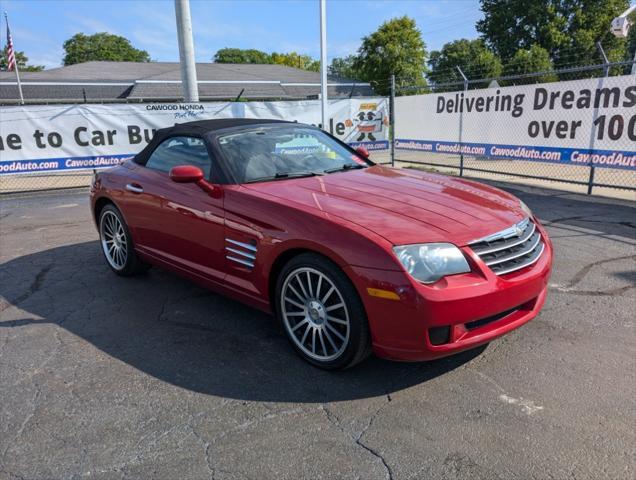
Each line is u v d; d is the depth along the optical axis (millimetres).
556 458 2191
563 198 8133
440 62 55656
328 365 2934
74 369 3076
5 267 5160
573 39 44531
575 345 3197
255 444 2355
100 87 29578
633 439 2295
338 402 2674
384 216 2822
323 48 11953
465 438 2350
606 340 3254
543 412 2521
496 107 9578
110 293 4355
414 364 3035
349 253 2633
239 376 2963
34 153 10000
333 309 2848
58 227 7004
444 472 2137
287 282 3045
